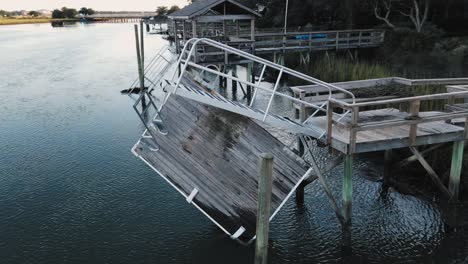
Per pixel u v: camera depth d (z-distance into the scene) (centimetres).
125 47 4734
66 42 5444
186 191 847
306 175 896
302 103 867
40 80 2711
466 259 833
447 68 2528
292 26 4234
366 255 855
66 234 941
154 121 893
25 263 842
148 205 1064
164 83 879
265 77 2747
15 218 1008
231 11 2153
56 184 1191
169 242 906
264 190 625
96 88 2458
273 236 920
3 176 1243
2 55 4012
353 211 1007
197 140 905
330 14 4038
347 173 837
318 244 893
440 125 970
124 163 1335
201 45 2012
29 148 1475
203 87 1018
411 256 848
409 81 1211
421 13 3441
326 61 2430
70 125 1739
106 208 1053
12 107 2023
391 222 960
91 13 14975
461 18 3434
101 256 863
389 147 864
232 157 902
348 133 895
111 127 1709
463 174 1048
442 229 927
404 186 1104
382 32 2909
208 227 959
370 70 2041
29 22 11988
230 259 846
